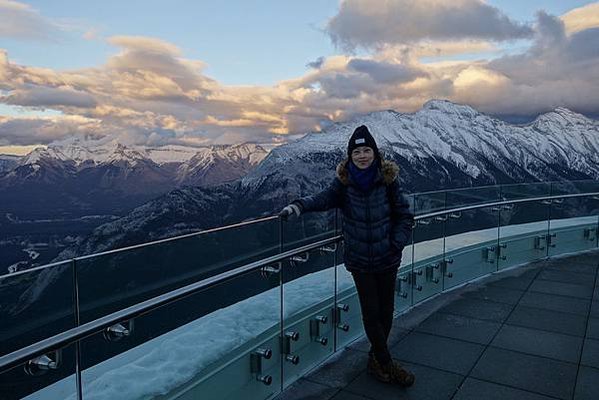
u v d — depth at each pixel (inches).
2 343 66.5
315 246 137.8
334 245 147.0
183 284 98.7
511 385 124.6
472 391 121.8
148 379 91.7
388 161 121.4
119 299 85.0
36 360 68.9
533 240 260.7
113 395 84.2
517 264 253.6
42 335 71.7
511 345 150.0
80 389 78.2
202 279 103.2
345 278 154.3
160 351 94.3
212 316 106.5
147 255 91.1
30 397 69.2
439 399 117.9
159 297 92.2
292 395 121.3
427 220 193.9
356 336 159.9
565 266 249.6
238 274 110.7
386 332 130.8
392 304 130.3
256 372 120.0
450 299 196.5
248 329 117.3
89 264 80.2
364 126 121.5
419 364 137.2
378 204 121.3
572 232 282.4
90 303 80.1
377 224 121.3
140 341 89.9
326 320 145.0
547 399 117.4
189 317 100.6
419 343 152.1
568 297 197.9
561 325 166.7
